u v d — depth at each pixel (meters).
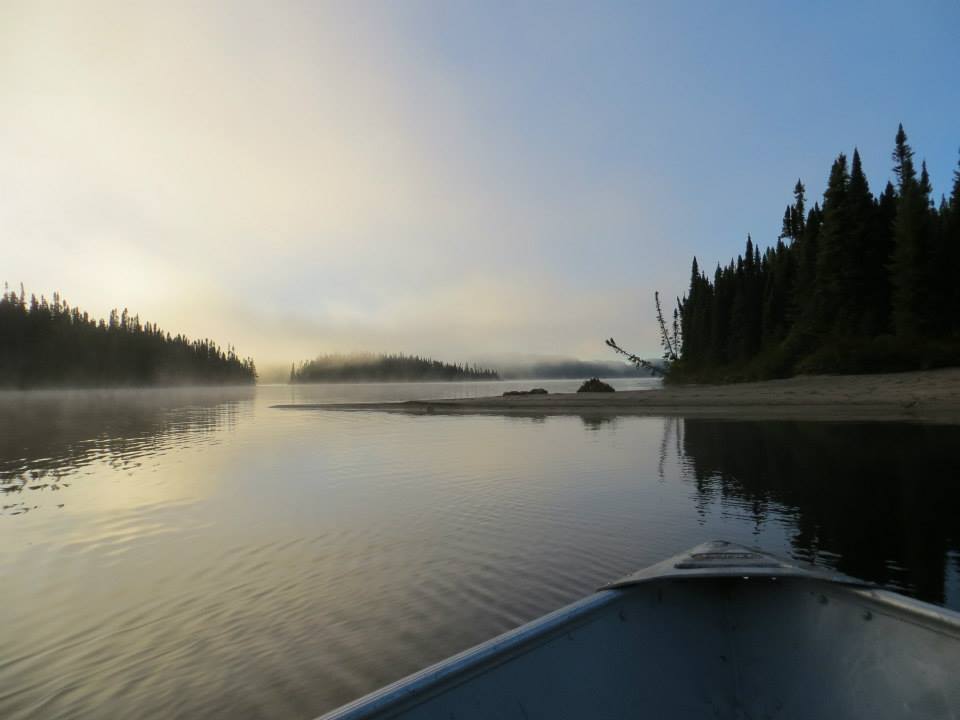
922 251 33.12
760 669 2.57
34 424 32.88
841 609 2.53
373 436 22.38
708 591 2.85
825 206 38.50
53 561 7.63
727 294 56.66
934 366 30.06
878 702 2.28
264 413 42.16
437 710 1.96
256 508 10.41
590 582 6.23
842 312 37.06
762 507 9.12
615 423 24.16
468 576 6.54
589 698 2.31
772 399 27.16
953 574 5.99
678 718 2.38
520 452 16.48
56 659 4.88
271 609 5.82
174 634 5.32
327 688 4.30
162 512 10.31
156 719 3.97
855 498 9.38
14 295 125.56
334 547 7.88
